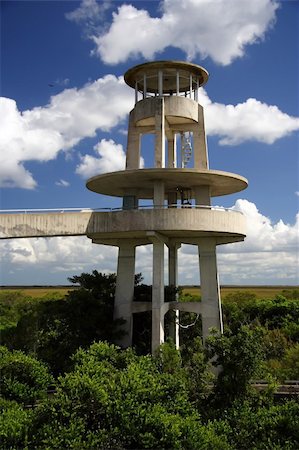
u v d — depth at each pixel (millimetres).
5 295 86125
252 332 25672
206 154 36469
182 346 41250
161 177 34156
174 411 20281
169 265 41375
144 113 35156
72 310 35656
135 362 25484
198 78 36719
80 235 34281
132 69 35406
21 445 17828
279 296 73375
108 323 36531
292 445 19562
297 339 48594
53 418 18109
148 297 38844
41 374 28234
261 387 29734
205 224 33531
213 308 36312
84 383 18797
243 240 37312
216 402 24719
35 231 33438
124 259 38188
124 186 37406
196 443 17875
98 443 17000
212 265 36938
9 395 26219
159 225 33031
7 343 40844
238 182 35938
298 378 35312
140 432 17562
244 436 20734
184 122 36875
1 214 33438
